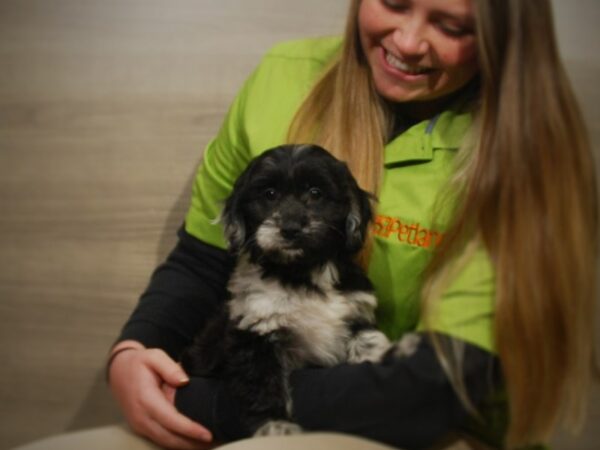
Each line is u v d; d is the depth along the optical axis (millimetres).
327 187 1396
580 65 1832
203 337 1532
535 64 1251
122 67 2020
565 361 1200
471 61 1354
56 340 2178
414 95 1419
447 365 1121
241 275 1460
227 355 1392
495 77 1281
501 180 1229
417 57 1337
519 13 1246
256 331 1388
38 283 2156
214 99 2012
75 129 2064
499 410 1270
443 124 1447
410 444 1188
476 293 1178
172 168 2059
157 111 2033
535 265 1174
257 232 1388
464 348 1131
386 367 1181
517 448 1298
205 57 1995
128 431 1407
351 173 1454
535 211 1200
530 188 1211
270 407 1322
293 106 1623
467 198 1271
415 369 1140
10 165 2104
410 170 1447
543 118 1235
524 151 1227
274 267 1429
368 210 1416
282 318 1388
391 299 1451
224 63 1993
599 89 1832
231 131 1688
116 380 1461
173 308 1590
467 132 1380
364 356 1362
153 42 1998
